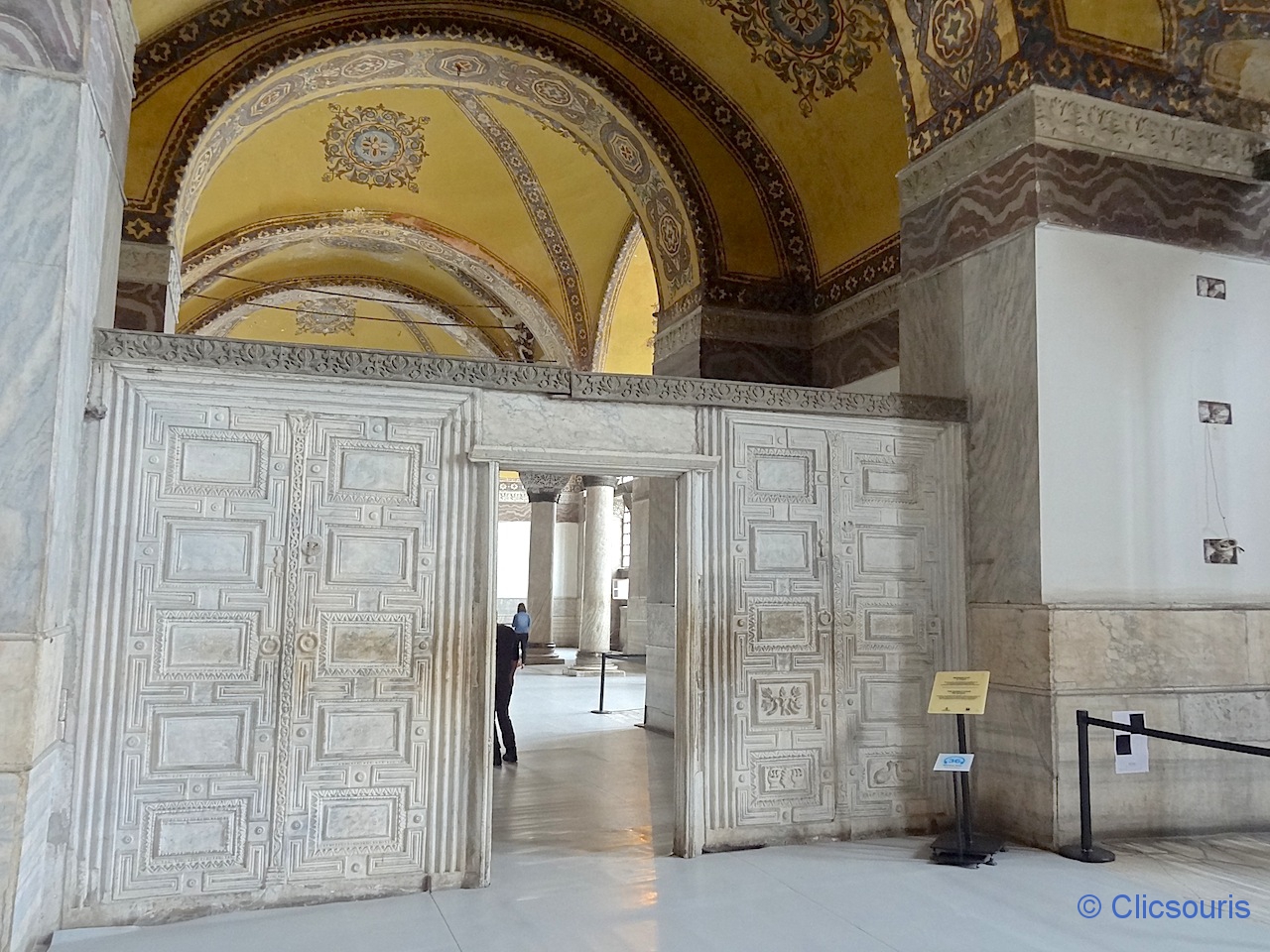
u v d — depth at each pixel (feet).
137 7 22.85
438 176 39.93
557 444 16.66
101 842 13.71
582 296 42.73
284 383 15.21
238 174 37.93
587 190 39.68
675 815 18.51
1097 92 18.84
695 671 17.16
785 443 18.30
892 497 18.94
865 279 27.17
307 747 14.78
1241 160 20.07
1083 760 16.52
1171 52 19.54
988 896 14.52
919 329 20.93
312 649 14.94
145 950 12.53
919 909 13.99
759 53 27.02
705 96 28.63
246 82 25.00
